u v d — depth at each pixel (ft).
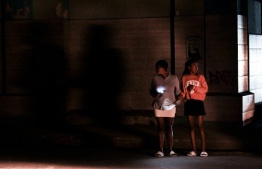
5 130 47.85
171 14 49.60
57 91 51.01
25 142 43.86
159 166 33.68
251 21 53.16
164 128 39.40
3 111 50.96
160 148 37.78
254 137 42.98
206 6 48.78
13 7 51.06
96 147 42.16
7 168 33.12
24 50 51.24
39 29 50.93
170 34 49.80
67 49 51.11
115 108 51.08
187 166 33.60
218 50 48.85
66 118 49.96
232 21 48.49
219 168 32.86
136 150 40.65
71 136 44.04
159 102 37.50
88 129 47.29
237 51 48.70
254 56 53.72
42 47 51.01
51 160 36.04
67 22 50.93
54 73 51.01
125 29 50.47
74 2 50.90
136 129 47.03
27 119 50.88
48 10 50.80
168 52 49.88
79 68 51.24
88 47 51.01
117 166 33.81
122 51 50.65
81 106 51.44
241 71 49.83
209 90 49.24
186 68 39.40
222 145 41.42
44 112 50.78
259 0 55.36
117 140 42.93
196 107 37.47
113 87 50.98
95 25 50.85
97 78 51.13
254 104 51.90
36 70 51.21
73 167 33.42
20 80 51.42
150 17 50.03
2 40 51.31
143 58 50.37
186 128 47.70
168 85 37.52
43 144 43.62
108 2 50.55
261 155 38.14
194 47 49.16
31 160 36.04
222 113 48.47
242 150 40.57
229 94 48.75
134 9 50.21
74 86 51.39
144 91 50.60
